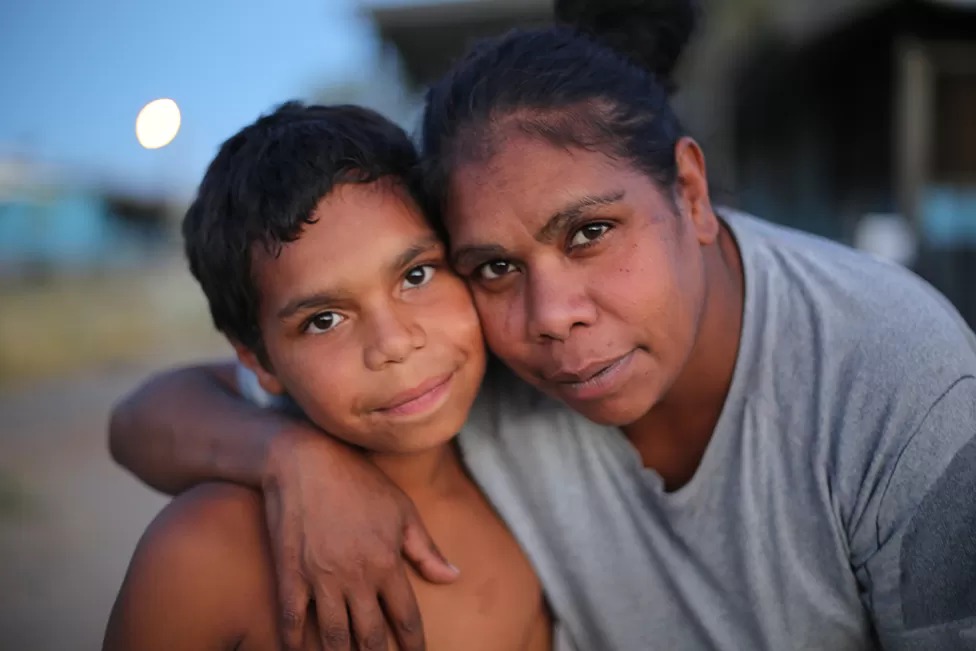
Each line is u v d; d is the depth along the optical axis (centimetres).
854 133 888
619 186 103
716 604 122
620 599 128
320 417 113
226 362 154
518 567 130
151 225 1588
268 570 110
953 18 692
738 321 121
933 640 108
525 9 623
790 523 115
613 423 112
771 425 116
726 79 945
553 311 103
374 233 107
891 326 112
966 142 762
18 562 398
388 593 105
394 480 124
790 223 994
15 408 786
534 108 104
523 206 102
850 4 759
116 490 526
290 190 108
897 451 106
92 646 310
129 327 1166
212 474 120
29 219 1495
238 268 114
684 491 120
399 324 108
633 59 129
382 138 119
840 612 116
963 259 741
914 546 106
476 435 134
